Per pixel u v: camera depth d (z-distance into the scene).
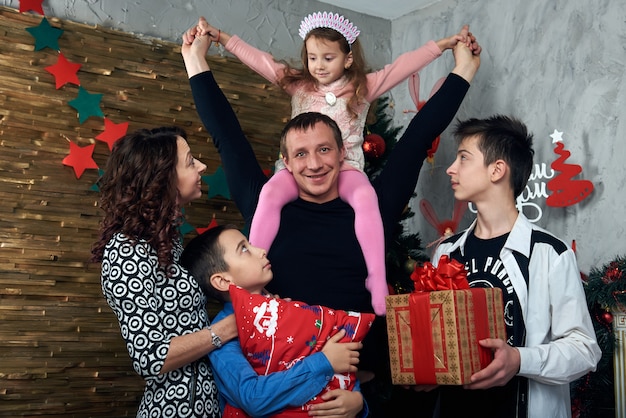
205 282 1.90
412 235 3.30
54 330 2.96
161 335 1.73
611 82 2.88
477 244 2.11
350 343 1.77
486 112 3.42
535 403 1.92
